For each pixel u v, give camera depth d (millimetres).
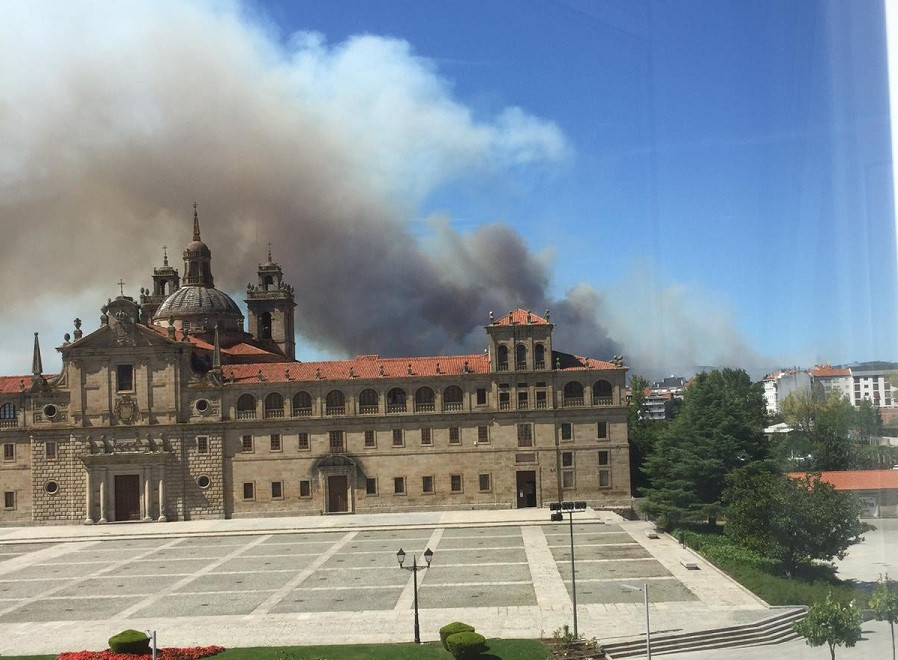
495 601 72188
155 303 170750
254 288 169375
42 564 97250
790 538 74500
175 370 127625
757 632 61750
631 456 141250
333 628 66125
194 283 158875
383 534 109000
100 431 126688
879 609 41844
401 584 79625
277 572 87375
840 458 69750
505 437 125812
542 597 72938
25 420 127562
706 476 107625
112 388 127500
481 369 127938
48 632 67625
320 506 125938
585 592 74125
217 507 126438
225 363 143500
